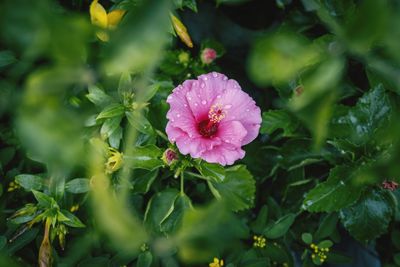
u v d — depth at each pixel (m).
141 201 0.81
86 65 0.75
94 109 0.78
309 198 0.79
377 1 0.41
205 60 0.85
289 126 0.85
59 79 0.54
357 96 0.88
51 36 0.49
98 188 0.57
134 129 0.76
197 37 0.90
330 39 0.76
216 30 0.91
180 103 0.74
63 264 0.77
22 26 0.52
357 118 0.80
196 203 0.86
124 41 0.41
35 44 0.52
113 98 0.77
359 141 0.80
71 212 0.78
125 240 0.57
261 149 0.88
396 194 0.82
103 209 0.57
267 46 0.51
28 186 0.75
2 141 0.83
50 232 0.76
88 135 0.77
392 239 0.86
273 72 0.52
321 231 0.84
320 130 0.56
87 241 0.79
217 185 0.82
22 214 0.76
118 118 0.75
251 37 0.91
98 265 0.79
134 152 0.75
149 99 0.78
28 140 0.59
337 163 0.83
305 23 0.88
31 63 0.78
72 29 0.49
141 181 0.79
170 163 0.75
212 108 0.74
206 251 0.80
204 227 0.71
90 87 0.76
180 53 0.85
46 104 0.53
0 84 0.77
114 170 0.74
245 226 0.83
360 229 0.82
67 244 0.81
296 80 0.81
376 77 0.79
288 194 0.87
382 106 0.79
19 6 0.49
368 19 0.41
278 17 0.91
